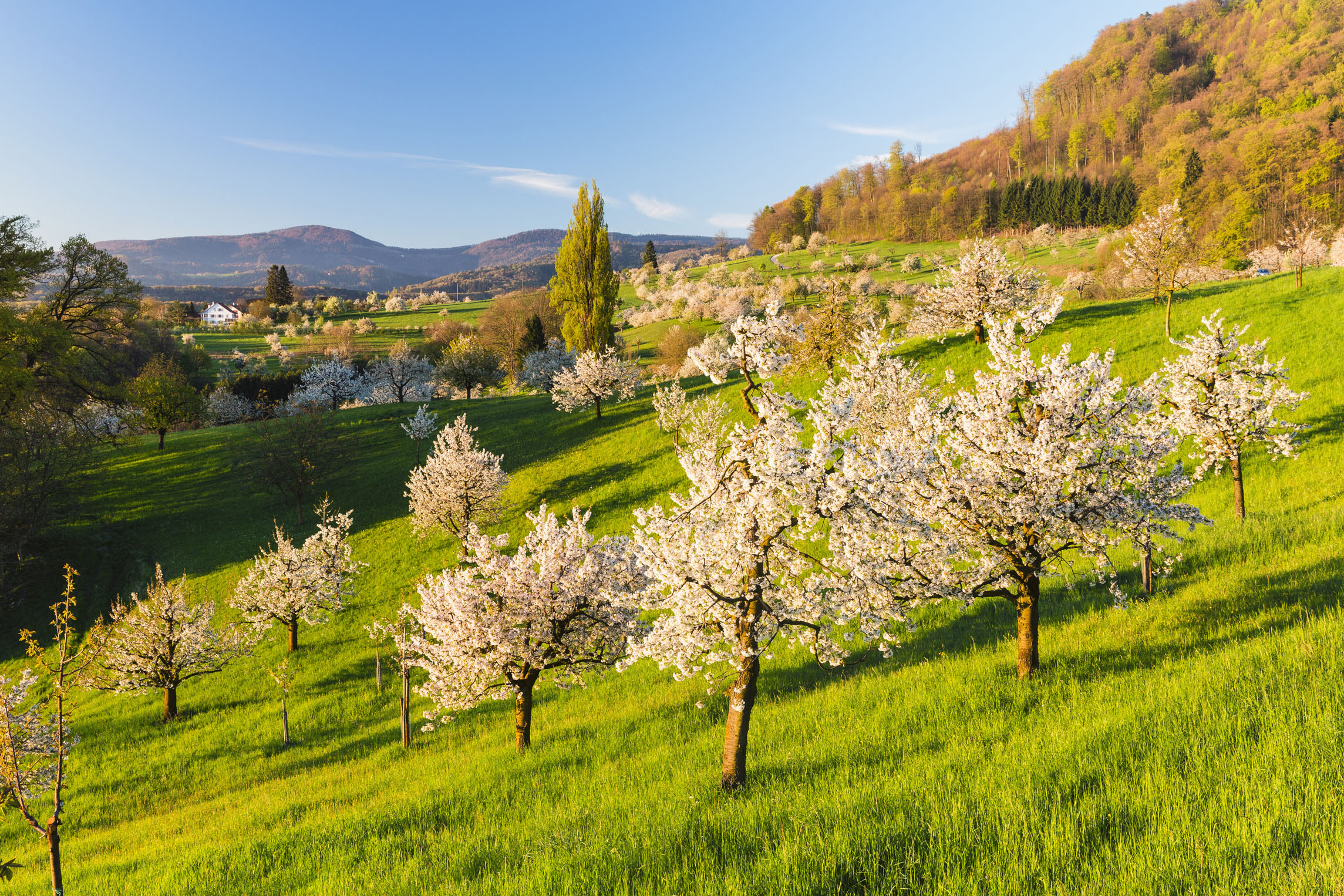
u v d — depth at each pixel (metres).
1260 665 10.03
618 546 18.84
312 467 47.19
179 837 15.60
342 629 33.66
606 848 8.49
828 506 11.20
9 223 39.41
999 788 7.90
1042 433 12.76
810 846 7.10
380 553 41.47
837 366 47.31
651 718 17.84
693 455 12.31
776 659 20.56
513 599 18.17
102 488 51.88
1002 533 13.80
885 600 12.68
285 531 45.94
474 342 106.50
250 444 50.47
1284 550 17.81
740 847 7.96
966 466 13.99
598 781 13.46
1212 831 5.87
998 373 14.40
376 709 25.38
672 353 96.62
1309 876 4.91
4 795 10.63
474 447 55.53
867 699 15.02
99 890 12.01
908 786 8.81
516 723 19.67
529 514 19.84
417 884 9.08
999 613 19.62
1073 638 15.61
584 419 57.12
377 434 63.06
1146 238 41.81
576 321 65.81
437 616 18.67
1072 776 7.72
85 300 45.19
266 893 10.19
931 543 13.36
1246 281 49.19
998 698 12.84
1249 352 22.89
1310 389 31.09
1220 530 20.88
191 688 29.66
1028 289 43.53
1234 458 23.31
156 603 27.12
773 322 11.45
